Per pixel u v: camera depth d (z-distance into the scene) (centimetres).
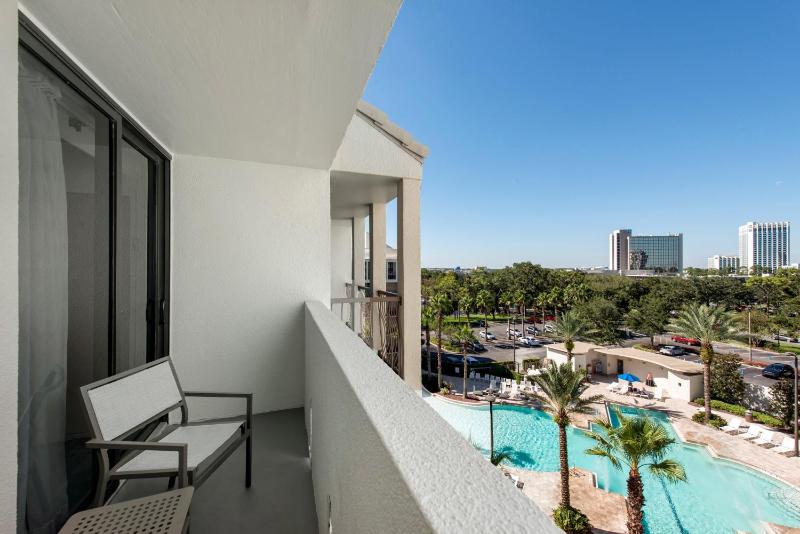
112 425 151
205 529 167
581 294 4150
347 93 196
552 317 4862
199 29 140
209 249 306
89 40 146
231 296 312
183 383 296
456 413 1809
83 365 172
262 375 322
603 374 2691
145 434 216
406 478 45
